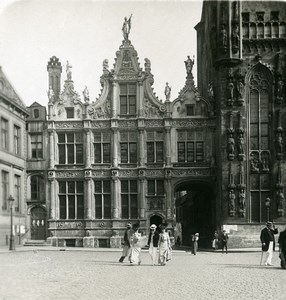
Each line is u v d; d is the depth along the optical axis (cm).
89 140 5397
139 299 1545
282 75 5131
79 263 2978
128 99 5444
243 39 5138
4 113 4891
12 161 5078
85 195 5353
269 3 5181
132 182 5384
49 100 5453
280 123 5112
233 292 1694
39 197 5525
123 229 5300
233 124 5094
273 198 5081
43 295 1636
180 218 7756
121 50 5456
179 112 5422
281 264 2639
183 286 1856
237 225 5009
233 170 5056
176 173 5362
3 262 2998
